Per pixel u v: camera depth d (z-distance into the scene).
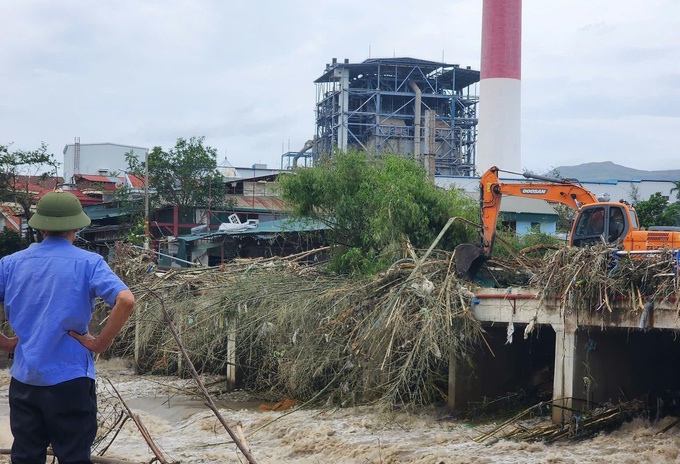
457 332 16.14
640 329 14.43
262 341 20.27
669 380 17.12
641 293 13.54
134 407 19.41
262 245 36.78
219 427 16.59
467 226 23.41
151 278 25.38
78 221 5.19
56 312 4.92
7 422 15.17
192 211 43.88
